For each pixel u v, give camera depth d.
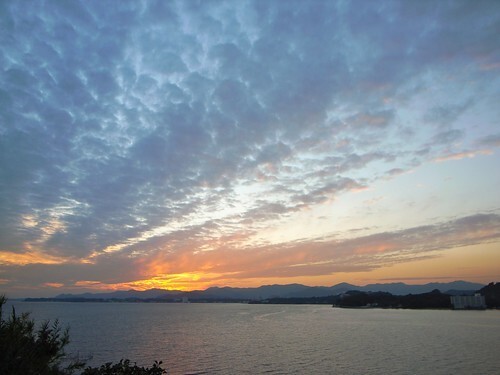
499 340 73.56
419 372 44.19
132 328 98.56
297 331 94.00
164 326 107.31
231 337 79.19
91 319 135.62
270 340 74.31
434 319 138.62
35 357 8.40
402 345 67.12
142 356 52.75
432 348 63.06
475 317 149.50
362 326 108.88
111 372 11.76
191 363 48.50
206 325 112.94
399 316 160.50
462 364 48.72
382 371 44.62
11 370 7.72
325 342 71.19
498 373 43.69
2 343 7.80
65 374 9.35
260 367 46.53
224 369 45.19
